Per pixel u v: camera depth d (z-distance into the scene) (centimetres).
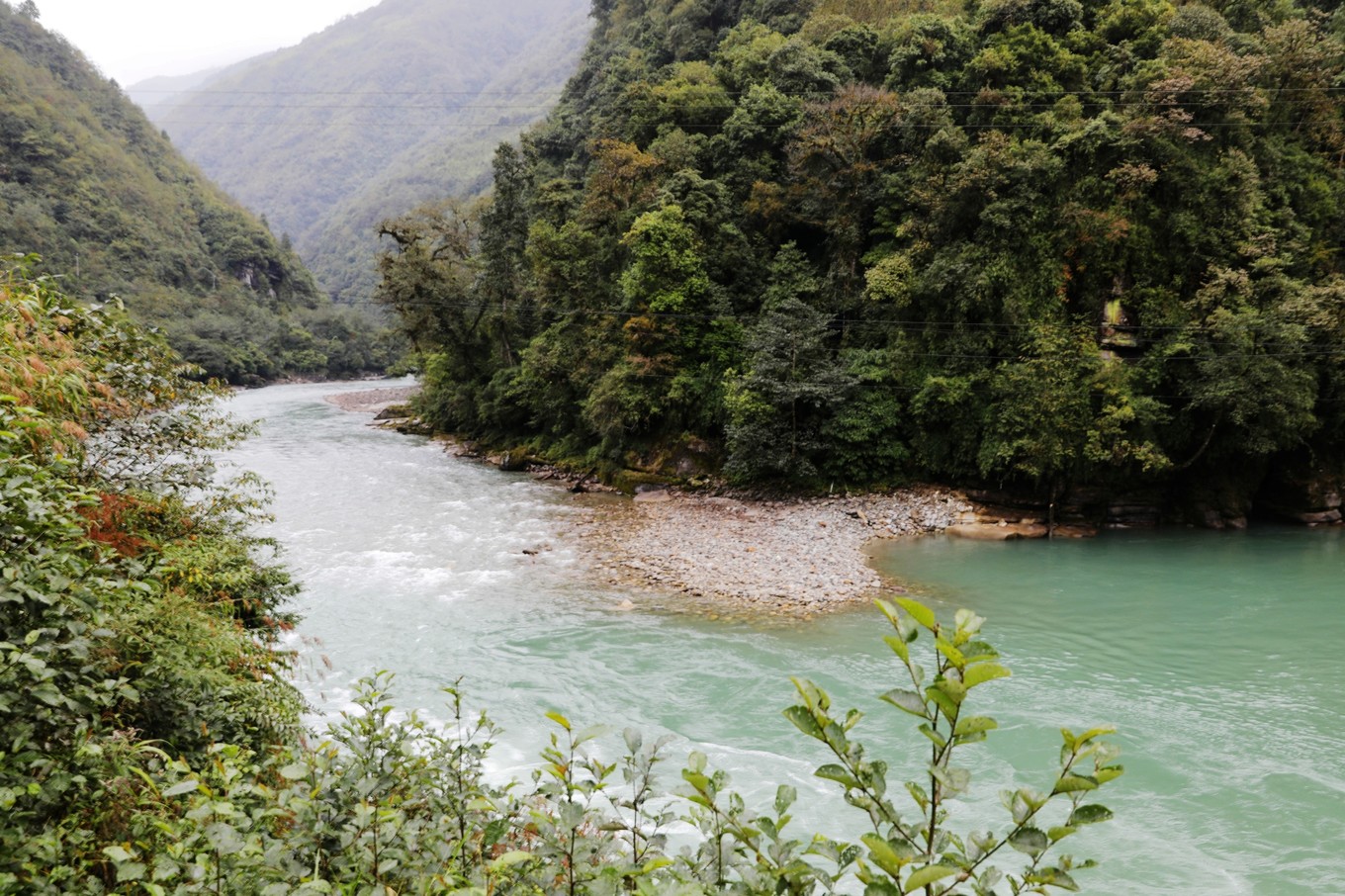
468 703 1421
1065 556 2461
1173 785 1134
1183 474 2900
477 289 4828
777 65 4131
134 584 515
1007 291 2953
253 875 288
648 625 1852
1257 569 2294
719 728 1332
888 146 3497
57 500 437
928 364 3084
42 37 14450
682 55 5838
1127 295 2875
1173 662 1608
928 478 3131
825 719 200
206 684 660
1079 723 1326
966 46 3725
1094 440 2658
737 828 246
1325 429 2814
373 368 11794
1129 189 2839
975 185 2950
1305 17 3906
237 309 10900
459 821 384
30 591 329
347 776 338
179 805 416
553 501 3275
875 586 2145
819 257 3741
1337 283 2678
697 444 3462
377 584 2142
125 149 13425
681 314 3512
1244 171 2858
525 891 280
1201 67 2959
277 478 3659
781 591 2091
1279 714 1359
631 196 4091
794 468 3153
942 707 173
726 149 3959
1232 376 2570
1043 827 1046
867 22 4728
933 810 178
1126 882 926
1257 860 962
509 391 4350
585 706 1415
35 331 727
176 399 1086
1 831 301
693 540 2633
